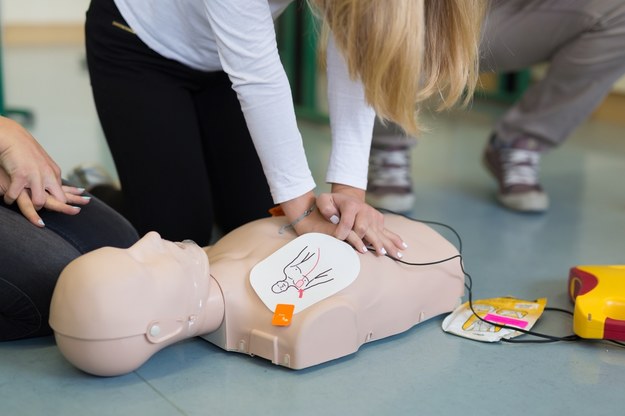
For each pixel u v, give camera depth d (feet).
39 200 3.65
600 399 3.39
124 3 4.50
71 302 3.15
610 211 6.31
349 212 3.82
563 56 5.96
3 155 3.65
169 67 4.63
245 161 5.05
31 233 3.61
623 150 8.36
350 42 3.41
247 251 3.87
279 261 3.74
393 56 3.38
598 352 3.82
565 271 4.97
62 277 3.22
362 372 3.57
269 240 3.92
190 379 3.46
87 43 4.75
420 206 6.40
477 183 7.12
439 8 3.67
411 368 3.63
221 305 3.62
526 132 6.37
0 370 3.50
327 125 9.38
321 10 3.59
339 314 3.55
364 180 4.07
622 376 3.59
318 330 3.51
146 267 3.27
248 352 3.64
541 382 3.52
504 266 5.04
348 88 3.97
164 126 4.64
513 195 6.28
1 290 3.53
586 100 6.14
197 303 3.44
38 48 14.56
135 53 4.58
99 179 5.74
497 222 6.00
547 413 3.27
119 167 4.78
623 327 3.77
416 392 3.41
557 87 6.13
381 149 6.22
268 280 3.67
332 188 4.14
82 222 3.90
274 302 3.58
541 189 6.32
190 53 4.57
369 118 4.02
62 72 12.16
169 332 3.33
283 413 3.21
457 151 8.29
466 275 4.74
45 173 3.70
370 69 3.45
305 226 3.91
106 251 3.25
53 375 3.47
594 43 5.75
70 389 3.35
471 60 3.78
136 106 4.61
